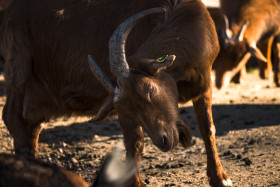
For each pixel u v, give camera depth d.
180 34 8.38
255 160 11.02
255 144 12.55
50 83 10.90
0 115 16.67
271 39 22.36
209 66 8.73
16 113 11.01
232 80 23.95
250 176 9.80
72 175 5.23
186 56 8.20
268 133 13.55
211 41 8.77
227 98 20.06
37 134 11.41
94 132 14.84
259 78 25.50
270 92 21.11
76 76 10.37
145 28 9.18
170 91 7.35
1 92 21.64
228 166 10.74
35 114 11.16
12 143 13.21
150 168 11.05
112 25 9.85
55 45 10.51
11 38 10.80
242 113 16.77
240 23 21.02
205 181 9.77
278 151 11.63
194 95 8.77
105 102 7.96
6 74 11.03
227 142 13.09
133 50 9.34
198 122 9.20
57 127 15.38
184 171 10.64
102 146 13.20
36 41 10.70
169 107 7.15
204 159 11.61
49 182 4.45
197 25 8.62
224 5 22.23
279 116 15.78
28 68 10.77
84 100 10.49
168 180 9.98
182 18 8.70
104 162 4.67
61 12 10.47
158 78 7.32
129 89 7.03
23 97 10.95
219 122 15.78
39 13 10.68
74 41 10.24
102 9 10.08
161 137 6.86
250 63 28.95
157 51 8.22
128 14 9.66
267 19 21.34
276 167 10.30
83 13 10.27
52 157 12.21
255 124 14.91
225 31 20.61
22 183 4.30
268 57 23.56
